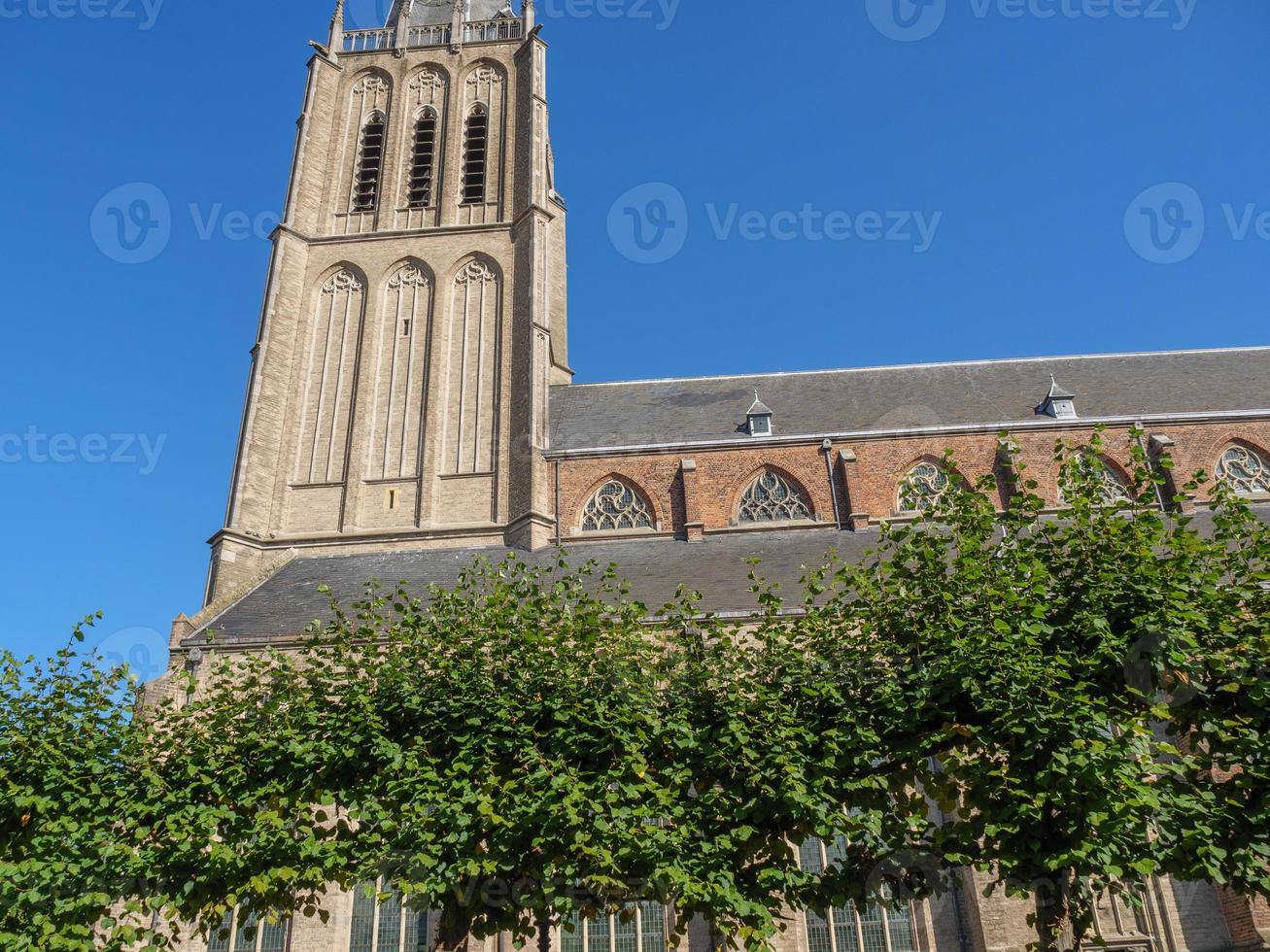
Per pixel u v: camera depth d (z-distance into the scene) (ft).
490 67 153.58
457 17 156.76
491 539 119.85
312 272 138.92
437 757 59.26
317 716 61.21
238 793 59.72
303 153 145.38
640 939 80.23
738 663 60.08
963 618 57.52
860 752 55.01
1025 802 51.42
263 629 98.73
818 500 121.08
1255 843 49.60
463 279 136.67
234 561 117.50
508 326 131.95
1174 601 54.19
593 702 57.82
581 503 122.52
